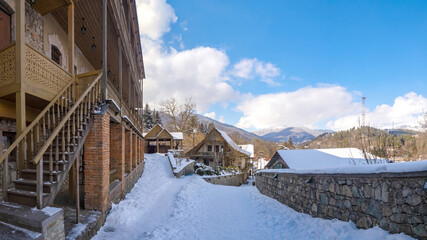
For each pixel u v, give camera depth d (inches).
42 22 263.7
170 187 437.7
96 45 372.2
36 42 251.6
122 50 370.3
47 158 179.2
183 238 176.9
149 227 205.9
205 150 1305.4
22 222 107.8
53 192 135.6
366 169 127.2
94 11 275.4
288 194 259.9
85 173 201.3
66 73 206.4
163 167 660.1
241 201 332.5
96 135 202.7
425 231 93.4
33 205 125.6
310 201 204.7
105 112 210.2
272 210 254.2
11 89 152.1
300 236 160.9
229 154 1237.1
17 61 150.4
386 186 115.5
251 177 1316.4
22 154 151.9
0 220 114.4
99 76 215.8
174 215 243.3
